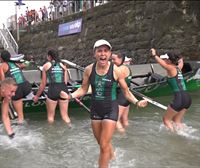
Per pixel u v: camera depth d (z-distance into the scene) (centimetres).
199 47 1222
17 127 701
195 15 1237
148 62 1443
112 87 446
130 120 747
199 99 948
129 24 1580
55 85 713
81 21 2048
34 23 2788
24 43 2853
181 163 487
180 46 1288
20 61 767
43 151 552
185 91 648
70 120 758
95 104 452
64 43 2286
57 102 737
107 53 433
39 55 2634
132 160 501
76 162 500
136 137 616
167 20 1347
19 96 705
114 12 1700
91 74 450
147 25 1458
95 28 1898
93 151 548
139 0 1504
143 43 1484
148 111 837
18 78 700
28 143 596
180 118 666
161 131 651
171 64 648
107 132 441
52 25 2442
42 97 780
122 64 656
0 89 593
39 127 702
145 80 1101
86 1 2167
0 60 713
